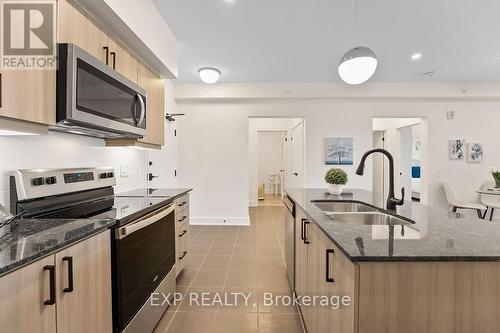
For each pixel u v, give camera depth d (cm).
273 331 195
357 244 99
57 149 186
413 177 879
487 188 496
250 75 452
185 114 519
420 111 512
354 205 226
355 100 512
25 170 147
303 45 334
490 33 302
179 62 390
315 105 514
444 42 326
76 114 139
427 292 90
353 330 91
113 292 141
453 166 512
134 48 228
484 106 511
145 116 225
